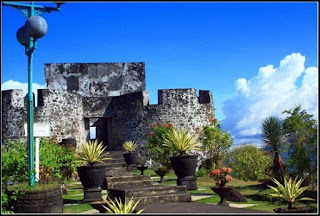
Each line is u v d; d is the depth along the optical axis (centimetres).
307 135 1046
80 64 2423
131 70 2483
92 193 977
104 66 2456
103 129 2383
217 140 1848
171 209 712
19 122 1834
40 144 1121
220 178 870
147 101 2052
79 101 2064
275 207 859
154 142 1573
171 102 2006
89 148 1009
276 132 1094
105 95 2434
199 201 939
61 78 2388
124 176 1177
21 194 671
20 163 786
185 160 1130
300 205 816
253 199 988
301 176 1028
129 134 2048
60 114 1938
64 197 1066
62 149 1202
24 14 716
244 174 1305
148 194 861
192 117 2016
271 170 1144
